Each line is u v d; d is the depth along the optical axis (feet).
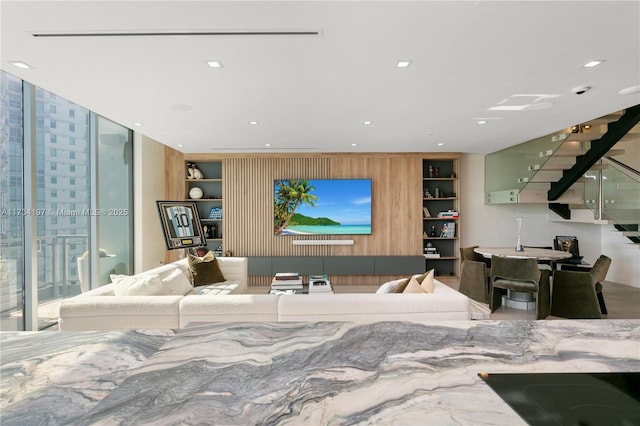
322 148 19.49
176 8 6.21
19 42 7.38
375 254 21.26
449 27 6.85
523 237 22.48
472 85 9.93
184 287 12.19
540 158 17.89
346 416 2.26
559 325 3.97
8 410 2.30
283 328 3.90
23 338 3.60
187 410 2.32
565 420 2.21
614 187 18.88
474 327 3.91
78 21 6.59
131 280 10.10
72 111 14.49
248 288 20.22
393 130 15.31
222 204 21.49
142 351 3.29
